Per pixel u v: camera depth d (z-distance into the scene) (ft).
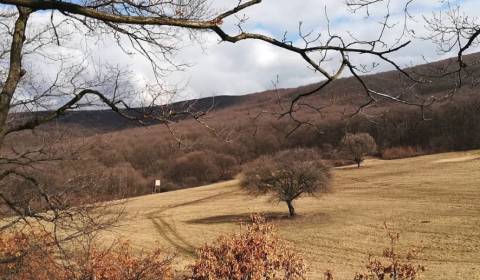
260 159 158.30
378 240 114.32
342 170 262.26
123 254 33.17
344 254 102.94
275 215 162.50
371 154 278.26
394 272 46.78
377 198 178.70
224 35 14.43
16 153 19.60
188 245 118.52
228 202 208.23
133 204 209.26
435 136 215.31
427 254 97.45
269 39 14.40
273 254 41.06
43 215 19.56
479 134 209.05
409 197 172.76
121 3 17.01
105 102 18.19
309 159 156.15
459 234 111.75
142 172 220.43
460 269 83.30
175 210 190.90
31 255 21.38
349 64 13.79
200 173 231.91
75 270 24.77
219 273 39.40
